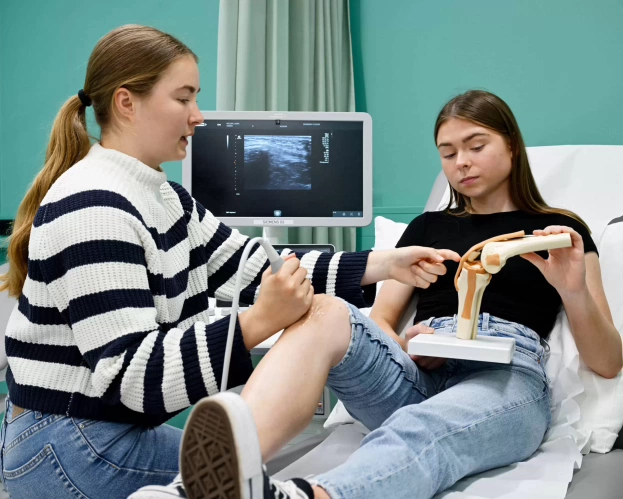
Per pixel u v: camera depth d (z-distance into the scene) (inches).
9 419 42.8
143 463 42.4
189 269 51.2
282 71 95.1
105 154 44.1
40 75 109.9
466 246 59.7
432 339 48.0
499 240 49.3
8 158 111.6
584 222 61.3
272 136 84.6
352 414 52.1
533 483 43.5
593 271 56.3
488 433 44.1
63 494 41.1
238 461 29.3
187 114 45.3
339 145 84.7
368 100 101.4
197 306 51.0
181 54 44.8
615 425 53.6
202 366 38.7
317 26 97.6
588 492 44.1
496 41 93.1
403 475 37.7
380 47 100.0
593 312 52.1
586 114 89.2
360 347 44.6
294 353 39.1
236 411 29.7
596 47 88.1
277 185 85.0
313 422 88.0
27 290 41.6
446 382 51.8
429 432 41.0
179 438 45.8
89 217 39.6
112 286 38.9
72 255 39.1
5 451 42.3
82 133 45.9
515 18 91.9
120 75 43.6
